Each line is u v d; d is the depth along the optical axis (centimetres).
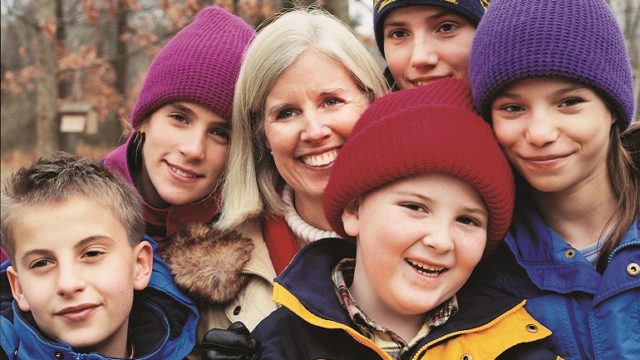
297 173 239
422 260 190
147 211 269
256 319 231
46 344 204
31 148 2073
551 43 184
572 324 199
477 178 188
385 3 259
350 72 232
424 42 252
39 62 1002
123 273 214
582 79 184
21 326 210
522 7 191
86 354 204
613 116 199
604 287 196
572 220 209
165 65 254
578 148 189
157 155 256
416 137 189
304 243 252
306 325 204
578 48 185
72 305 203
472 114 198
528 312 205
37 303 206
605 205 206
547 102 188
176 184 254
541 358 193
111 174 228
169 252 240
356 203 209
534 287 207
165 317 228
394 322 205
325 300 205
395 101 202
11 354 216
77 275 204
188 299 233
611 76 188
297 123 232
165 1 859
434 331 200
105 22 1402
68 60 1088
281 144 234
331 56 228
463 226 194
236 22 269
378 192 197
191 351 231
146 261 228
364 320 201
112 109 1242
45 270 207
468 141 189
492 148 194
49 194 209
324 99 231
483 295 210
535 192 212
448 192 190
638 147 213
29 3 1390
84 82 1286
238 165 250
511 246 211
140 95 267
